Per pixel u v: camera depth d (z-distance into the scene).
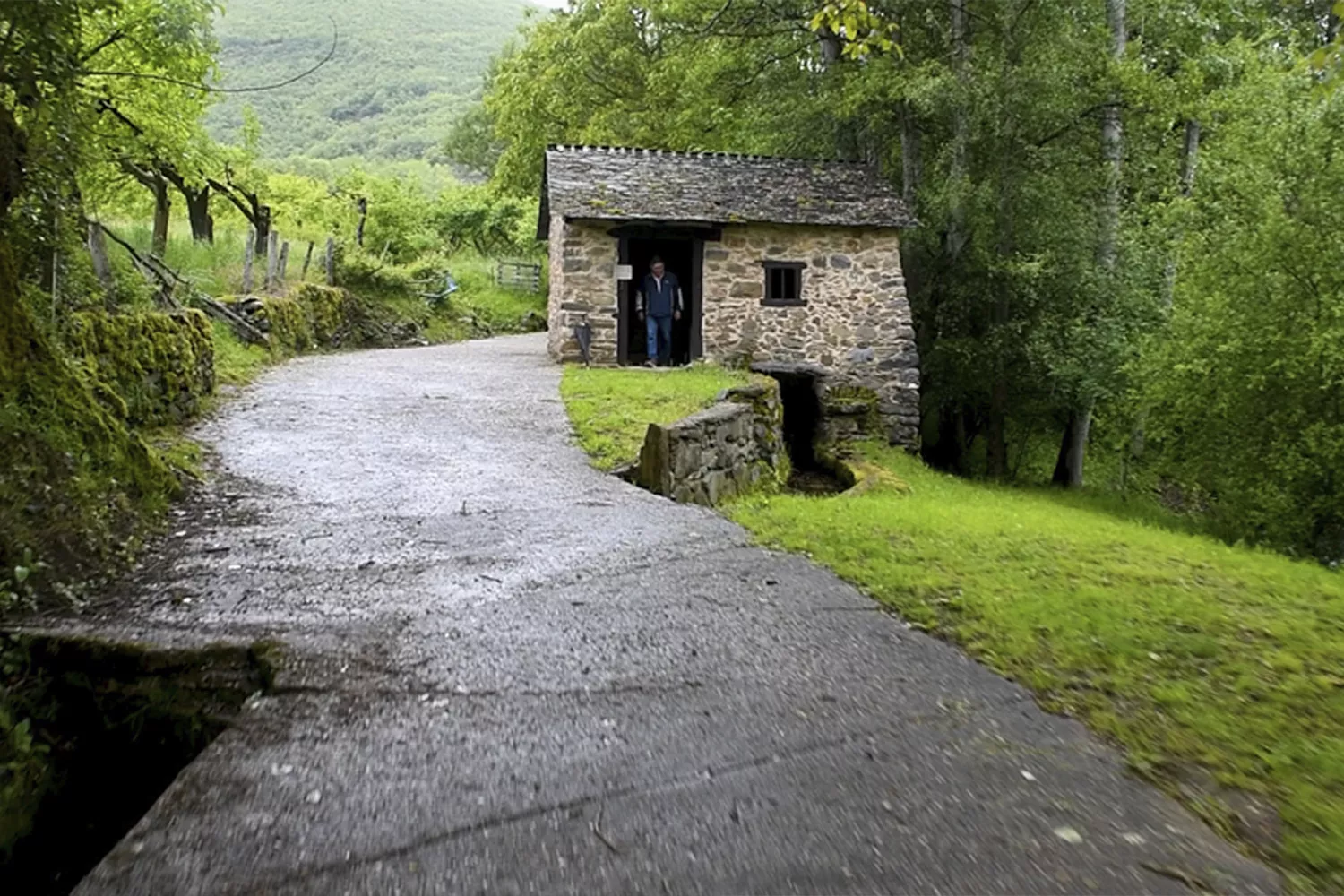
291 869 2.70
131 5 9.30
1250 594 5.36
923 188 19.20
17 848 3.58
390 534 6.39
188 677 4.14
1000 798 3.10
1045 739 3.52
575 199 16.20
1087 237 18.06
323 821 2.96
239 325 14.81
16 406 5.55
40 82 5.89
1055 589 5.29
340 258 22.00
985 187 17.64
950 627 4.71
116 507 5.93
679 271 18.94
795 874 2.68
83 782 3.96
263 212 19.27
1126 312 17.80
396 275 23.03
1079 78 17.69
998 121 17.58
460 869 2.70
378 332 21.09
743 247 16.78
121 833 3.70
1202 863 2.73
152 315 9.57
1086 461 22.77
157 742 4.03
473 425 10.69
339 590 5.19
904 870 2.70
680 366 16.81
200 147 14.91
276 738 3.52
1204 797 3.08
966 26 17.94
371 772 3.27
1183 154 21.44
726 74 21.28
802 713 3.75
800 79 20.12
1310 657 4.27
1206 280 14.41
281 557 5.77
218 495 7.25
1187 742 3.45
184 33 9.89
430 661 4.24
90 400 6.38
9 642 4.19
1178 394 14.65
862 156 20.70
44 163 6.10
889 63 17.84
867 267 17.08
